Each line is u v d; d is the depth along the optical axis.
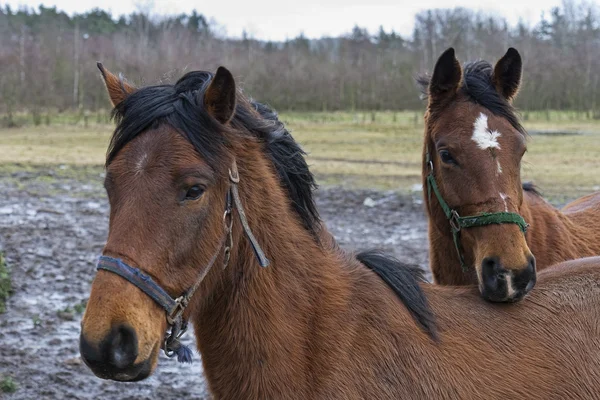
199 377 5.60
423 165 4.31
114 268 2.22
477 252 3.41
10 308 6.81
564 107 36.41
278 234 2.70
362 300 2.77
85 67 35.81
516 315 2.90
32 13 62.47
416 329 2.74
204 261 2.43
